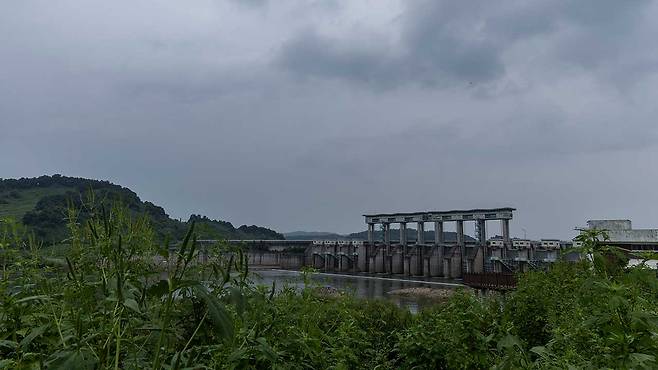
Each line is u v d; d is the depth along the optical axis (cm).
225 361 282
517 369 338
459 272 7975
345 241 10744
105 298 218
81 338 198
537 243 7088
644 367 257
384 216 10050
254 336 320
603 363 301
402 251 9438
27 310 259
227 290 283
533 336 773
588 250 327
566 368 316
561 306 660
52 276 271
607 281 306
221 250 327
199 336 279
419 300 5022
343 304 627
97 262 254
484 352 552
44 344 250
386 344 785
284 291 482
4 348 248
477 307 597
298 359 387
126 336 229
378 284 7112
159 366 217
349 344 595
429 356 607
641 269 299
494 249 7469
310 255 11112
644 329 277
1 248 274
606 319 296
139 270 266
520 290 866
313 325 442
